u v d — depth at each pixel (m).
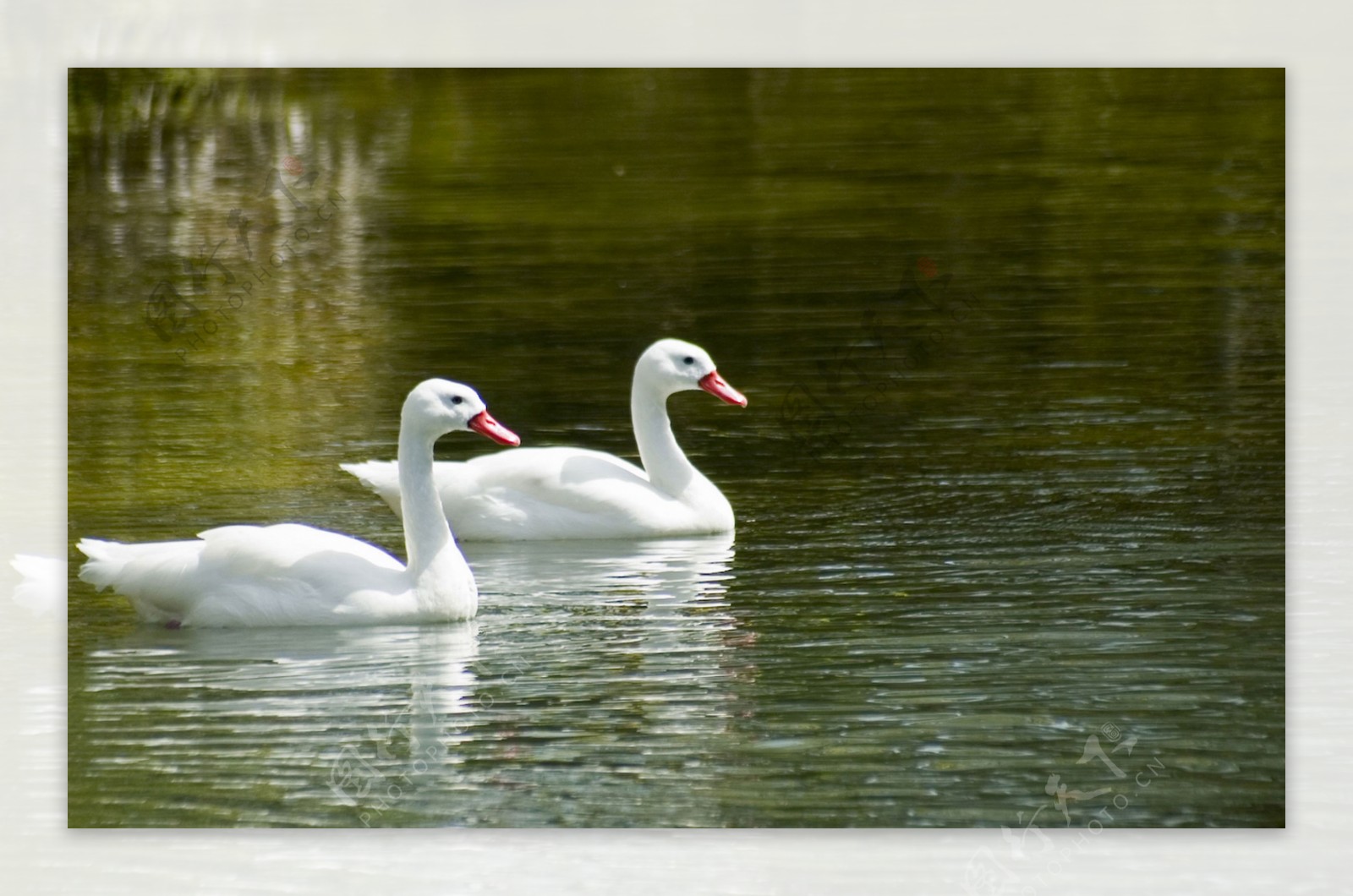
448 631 13.53
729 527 16.45
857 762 11.12
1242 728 11.48
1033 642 13.00
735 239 28.25
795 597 14.23
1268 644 12.84
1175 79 37.03
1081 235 27.77
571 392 21.09
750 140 35.31
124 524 16.20
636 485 16.67
